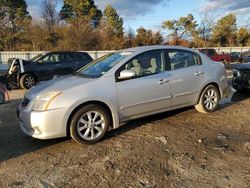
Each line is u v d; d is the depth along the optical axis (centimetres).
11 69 1346
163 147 499
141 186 378
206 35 5566
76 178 405
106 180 396
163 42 5488
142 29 5297
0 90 937
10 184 394
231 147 492
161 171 416
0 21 4238
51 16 4681
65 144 527
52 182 396
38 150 505
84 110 510
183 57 651
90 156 473
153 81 585
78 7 5538
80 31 4250
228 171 410
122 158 461
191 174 405
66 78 579
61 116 493
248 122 628
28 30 4116
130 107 561
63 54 1416
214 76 686
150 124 621
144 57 592
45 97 499
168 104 615
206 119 650
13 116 741
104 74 545
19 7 4694
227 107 761
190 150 484
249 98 888
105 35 4569
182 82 630
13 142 547
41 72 1361
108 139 544
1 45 4059
